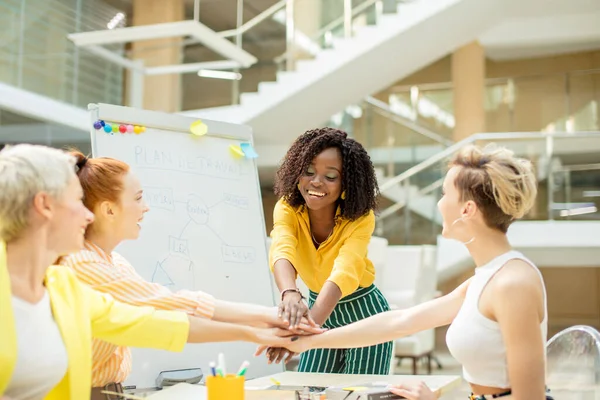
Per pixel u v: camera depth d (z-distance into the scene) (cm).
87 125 697
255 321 191
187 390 177
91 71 709
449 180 163
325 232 239
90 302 155
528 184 155
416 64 848
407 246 762
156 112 268
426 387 164
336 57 735
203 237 266
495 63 1173
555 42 959
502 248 158
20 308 136
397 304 630
